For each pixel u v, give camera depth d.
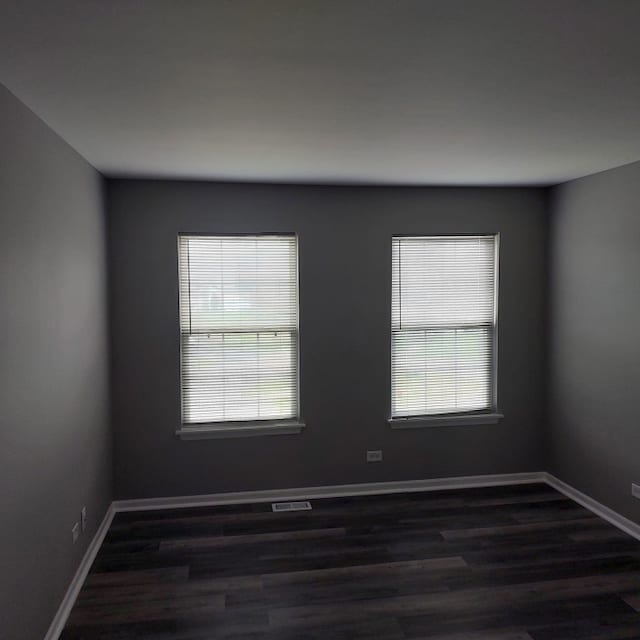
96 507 3.64
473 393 4.77
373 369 4.55
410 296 4.61
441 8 1.58
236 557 3.52
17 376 2.23
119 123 2.67
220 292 4.31
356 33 1.74
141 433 4.25
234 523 4.02
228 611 2.93
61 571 2.83
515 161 3.62
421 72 2.07
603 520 4.06
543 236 4.74
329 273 4.43
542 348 4.81
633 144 3.19
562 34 1.77
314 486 4.52
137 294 4.17
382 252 4.50
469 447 4.75
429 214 4.54
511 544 3.70
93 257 3.61
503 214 4.66
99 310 3.77
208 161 3.52
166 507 4.30
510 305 4.73
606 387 4.04
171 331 4.23
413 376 4.65
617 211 3.88
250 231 4.29
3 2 1.51
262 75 2.08
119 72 2.04
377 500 4.45
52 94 2.25
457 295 4.68
